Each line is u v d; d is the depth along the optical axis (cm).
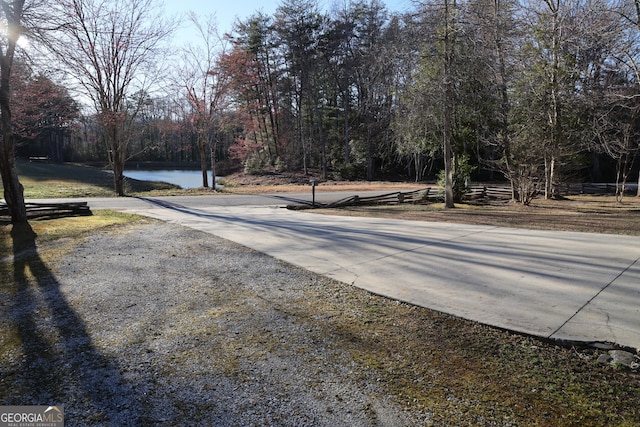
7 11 820
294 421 222
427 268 538
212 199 1727
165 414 230
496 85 1315
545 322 346
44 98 1603
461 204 1575
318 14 3228
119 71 1772
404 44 1245
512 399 239
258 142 3797
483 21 1196
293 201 1664
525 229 849
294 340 325
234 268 554
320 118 3397
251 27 3512
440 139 1542
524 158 1467
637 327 332
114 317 377
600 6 1302
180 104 2305
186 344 319
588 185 2433
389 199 1634
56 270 543
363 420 222
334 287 464
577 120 1552
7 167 923
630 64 1545
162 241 749
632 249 627
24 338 331
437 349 306
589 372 269
